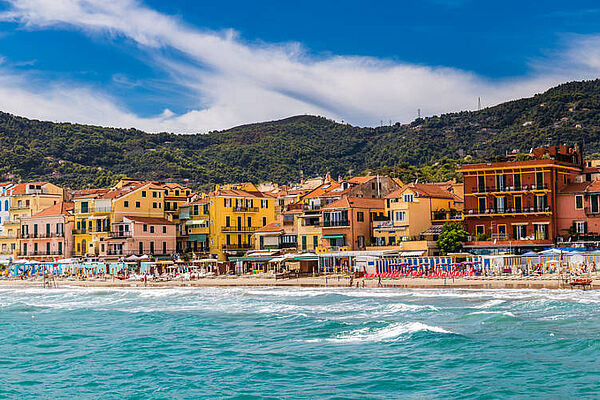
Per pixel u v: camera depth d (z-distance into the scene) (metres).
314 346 55.12
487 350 50.31
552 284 85.75
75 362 53.59
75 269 146.62
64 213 161.12
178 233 157.88
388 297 86.38
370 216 133.12
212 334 63.62
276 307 80.62
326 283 104.75
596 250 102.50
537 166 115.12
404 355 50.09
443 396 39.78
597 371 43.34
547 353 48.56
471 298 80.81
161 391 43.66
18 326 74.06
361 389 42.03
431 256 114.56
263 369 48.12
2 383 47.34
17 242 167.25
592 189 112.88
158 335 64.44
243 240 155.00
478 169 120.25
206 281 118.25
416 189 129.75
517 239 115.44
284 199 169.38
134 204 155.25
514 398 38.72
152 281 124.50
